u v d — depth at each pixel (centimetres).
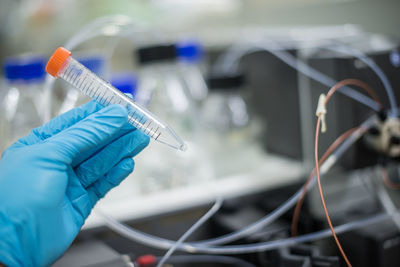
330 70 81
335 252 82
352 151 79
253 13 142
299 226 84
